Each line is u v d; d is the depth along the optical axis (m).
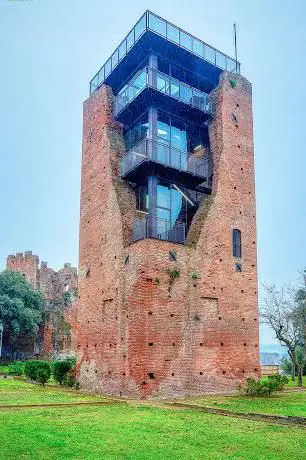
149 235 23.70
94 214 28.33
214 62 28.64
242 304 26.19
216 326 24.86
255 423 14.64
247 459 9.98
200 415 16.39
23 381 33.84
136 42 26.03
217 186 26.73
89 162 29.91
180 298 23.84
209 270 25.23
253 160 28.88
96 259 27.34
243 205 27.62
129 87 27.48
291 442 11.74
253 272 27.17
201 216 26.20
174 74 28.36
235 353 25.23
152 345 22.34
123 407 18.48
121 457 10.04
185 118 27.61
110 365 24.19
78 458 9.88
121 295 24.30
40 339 72.94
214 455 10.34
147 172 25.09
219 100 28.28
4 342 68.88
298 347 41.56
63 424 14.00
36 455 10.05
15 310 64.44
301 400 21.42
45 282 79.19
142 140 25.12
